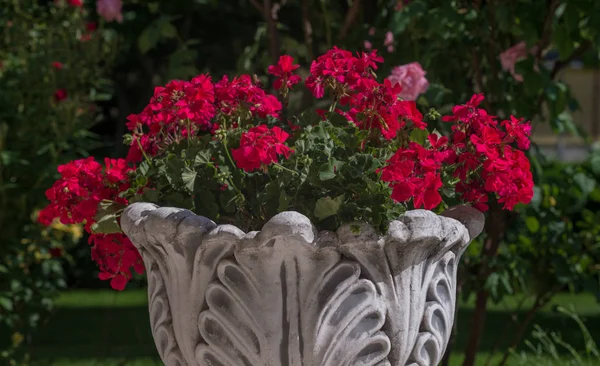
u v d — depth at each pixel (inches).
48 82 220.4
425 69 165.3
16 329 228.7
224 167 102.8
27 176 214.5
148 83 480.7
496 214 163.2
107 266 115.2
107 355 303.6
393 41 167.0
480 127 105.3
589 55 171.0
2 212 210.1
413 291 97.0
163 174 107.1
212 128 121.3
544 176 178.1
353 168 97.3
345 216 94.2
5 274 216.5
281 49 180.5
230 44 388.2
